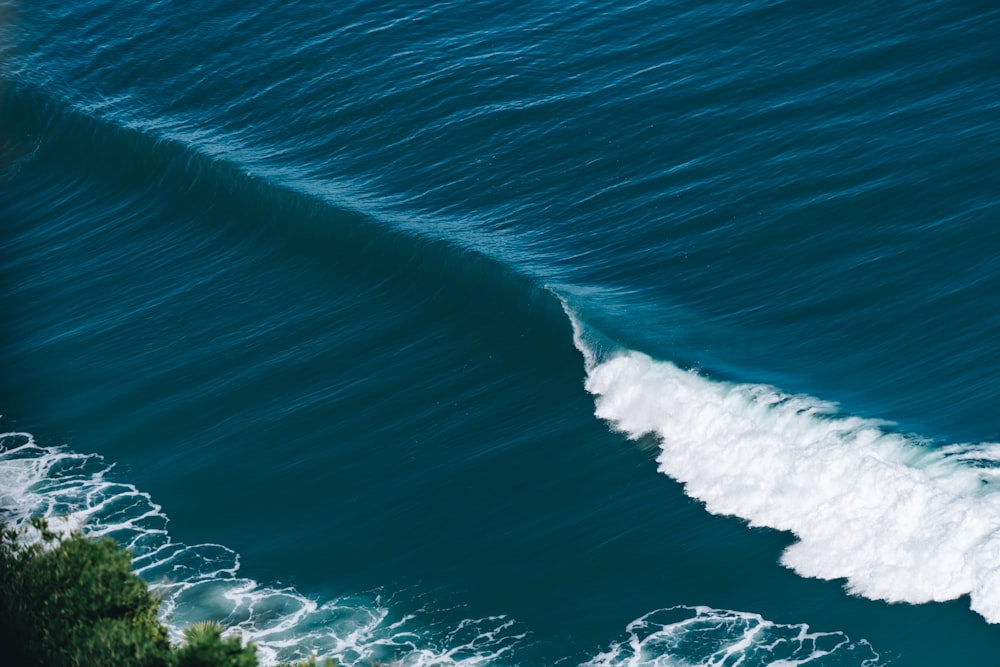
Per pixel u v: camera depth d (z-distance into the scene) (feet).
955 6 493.77
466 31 557.74
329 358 418.51
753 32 511.81
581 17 548.31
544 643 304.50
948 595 290.76
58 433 397.80
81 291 478.59
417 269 439.63
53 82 591.37
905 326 377.09
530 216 452.35
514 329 408.67
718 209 435.12
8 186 554.46
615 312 399.03
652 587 315.58
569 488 351.67
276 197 484.33
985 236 399.03
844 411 347.15
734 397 356.59
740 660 289.33
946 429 335.67
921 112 451.53
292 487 366.84
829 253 408.87
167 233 501.15
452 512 350.43
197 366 424.05
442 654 304.30
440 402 392.06
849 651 286.87
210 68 577.02
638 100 492.13
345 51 562.25
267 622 318.65
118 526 354.74
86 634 261.44
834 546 309.63
